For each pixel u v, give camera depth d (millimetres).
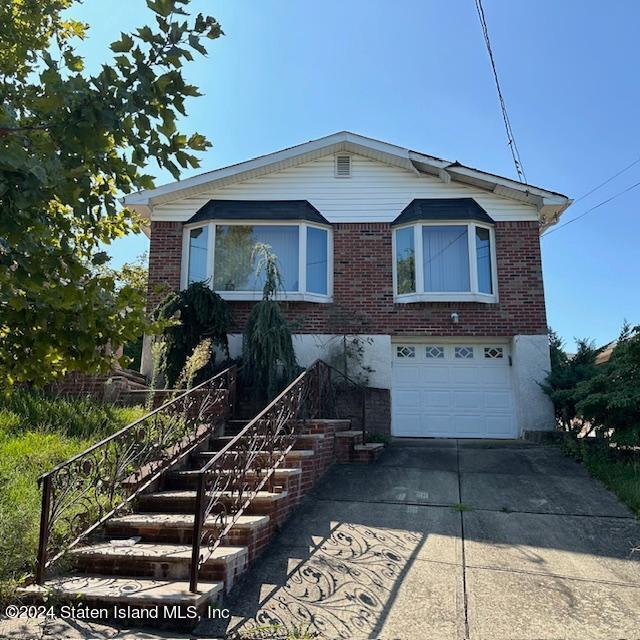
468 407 11648
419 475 8023
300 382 7840
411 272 11898
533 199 11852
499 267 11844
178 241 12273
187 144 3254
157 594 4301
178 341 10398
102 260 3402
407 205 12266
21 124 3004
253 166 12312
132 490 6242
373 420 11156
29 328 3277
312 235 12203
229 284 11844
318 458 7730
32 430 7758
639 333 8516
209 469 4781
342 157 12578
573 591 4688
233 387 9430
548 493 7254
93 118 2877
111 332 3361
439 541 5730
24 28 4375
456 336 11617
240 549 4984
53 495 4973
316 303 11797
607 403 8305
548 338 11625
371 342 11594
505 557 5352
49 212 3340
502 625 4168
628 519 6332
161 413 7043
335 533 5930
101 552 4977
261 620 4266
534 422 11125
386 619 4262
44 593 4406
